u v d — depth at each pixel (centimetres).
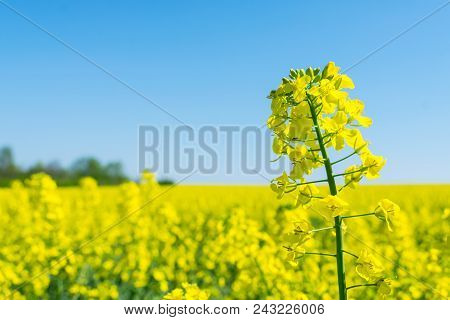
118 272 830
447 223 723
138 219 963
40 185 973
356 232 881
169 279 805
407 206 1499
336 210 342
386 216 345
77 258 838
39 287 736
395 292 665
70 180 2469
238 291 675
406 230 799
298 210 724
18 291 761
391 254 778
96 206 1277
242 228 790
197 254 967
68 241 931
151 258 897
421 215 1173
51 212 953
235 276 786
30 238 893
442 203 1697
